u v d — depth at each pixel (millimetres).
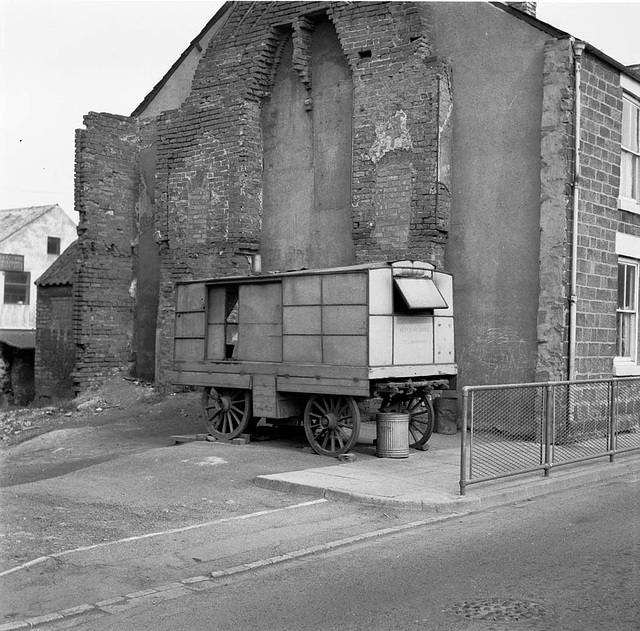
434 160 15531
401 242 15930
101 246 21547
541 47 14711
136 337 22016
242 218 18375
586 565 7207
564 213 14250
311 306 12844
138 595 6680
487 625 5727
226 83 18781
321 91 17859
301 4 17656
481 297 15289
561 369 14250
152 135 21922
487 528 8750
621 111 15695
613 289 15453
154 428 16984
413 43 15953
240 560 7641
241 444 13945
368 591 6605
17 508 9797
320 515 9398
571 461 11828
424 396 13484
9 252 52688
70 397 23156
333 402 12836
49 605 6461
